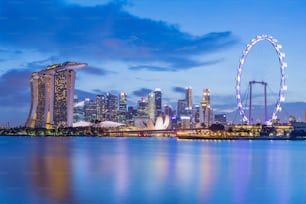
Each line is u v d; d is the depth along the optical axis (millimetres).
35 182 72625
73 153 160000
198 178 79812
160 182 73688
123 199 57406
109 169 95062
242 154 155625
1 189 64875
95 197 58594
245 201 56562
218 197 59219
